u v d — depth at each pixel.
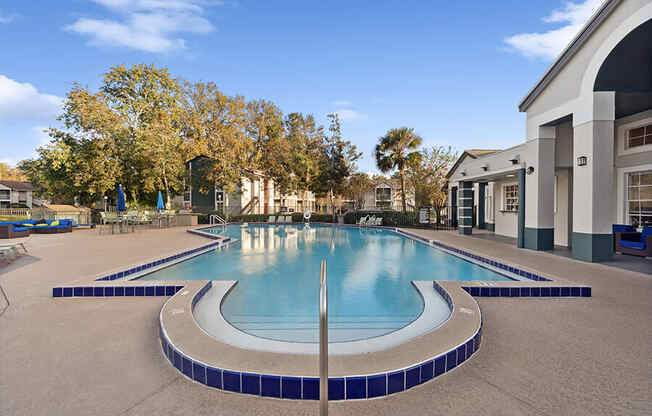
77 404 1.84
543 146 8.38
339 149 23.98
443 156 23.45
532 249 8.52
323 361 1.53
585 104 6.86
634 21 5.83
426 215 18.83
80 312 3.59
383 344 2.92
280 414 1.79
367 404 1.89
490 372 2.23
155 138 21.08
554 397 1.92
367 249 10.00
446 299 4.01
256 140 27.34
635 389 2.00
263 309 4.17
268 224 22.58
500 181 13.21
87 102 19.95
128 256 7.54
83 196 23.91
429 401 1.90
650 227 7.23
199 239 11.72
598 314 3.48
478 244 9.74
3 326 3.14
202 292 4.28
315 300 4.59
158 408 1.82
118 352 2.56
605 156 6.67
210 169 24.11
